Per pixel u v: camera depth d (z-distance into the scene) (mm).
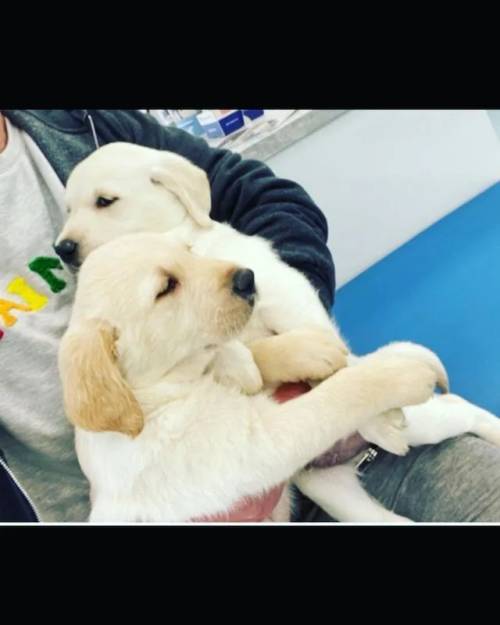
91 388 379
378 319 556
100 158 485
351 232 573
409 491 467
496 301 541
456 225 563
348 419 415
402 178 570
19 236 494
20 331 483
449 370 535
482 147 571
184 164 502
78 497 499
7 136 505
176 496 417
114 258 413
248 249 490
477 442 463
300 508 501
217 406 427
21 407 485
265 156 576
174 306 411
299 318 470
